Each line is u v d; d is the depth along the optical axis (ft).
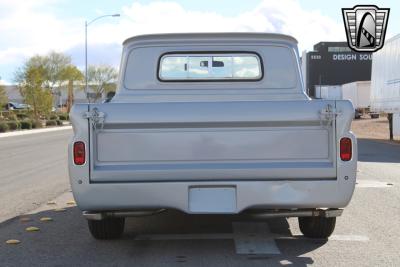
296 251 20.42
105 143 18.69
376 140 88.69
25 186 38.73
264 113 18.49
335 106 18.52
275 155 18.65
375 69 88.43
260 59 23.08
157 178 18.62
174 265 18.75
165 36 22.86
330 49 264.31
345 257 19.62
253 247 21.01
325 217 20.43
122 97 22.93
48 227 25.12
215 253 20.20
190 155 18.63
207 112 18.48
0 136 119.03
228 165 18.63
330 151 18.69
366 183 37.70
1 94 189.67
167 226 24.62
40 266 18.92
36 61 308.40
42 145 85.56
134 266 18.72
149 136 18.63
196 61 23.09
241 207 18.63
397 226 24.54
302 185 18.62
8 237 23.26
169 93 23.06
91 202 18.67
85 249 21.04
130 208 18.89
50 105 186.09
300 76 23.06
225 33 22.90
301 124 18.62
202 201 18.72
